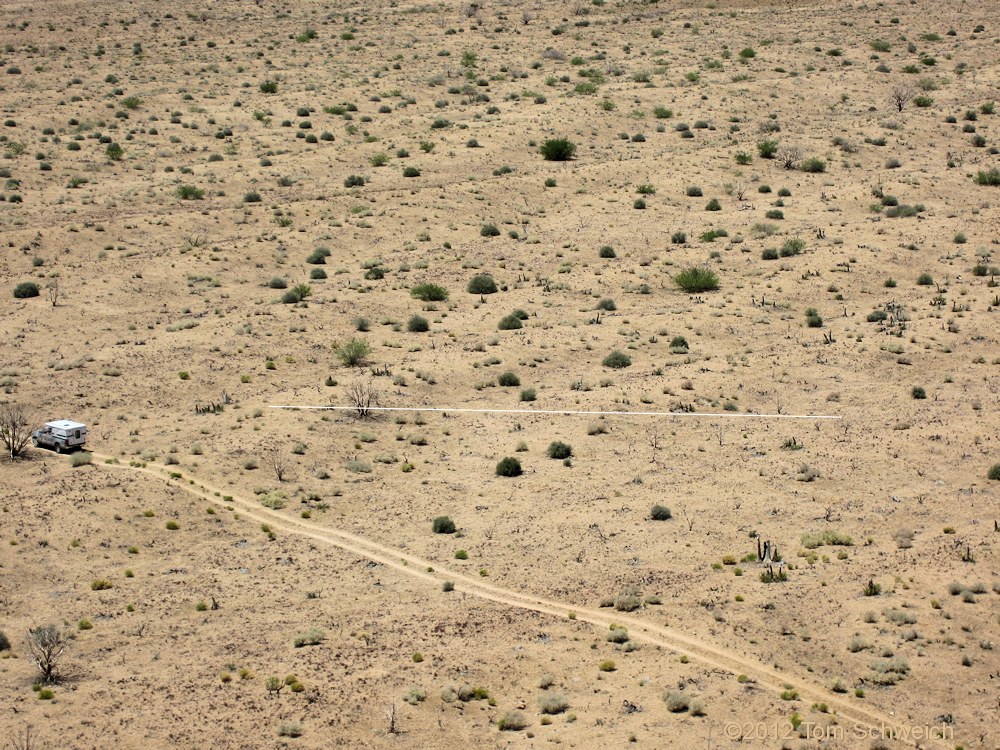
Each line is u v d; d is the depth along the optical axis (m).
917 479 47.94
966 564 40.41
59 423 50.31
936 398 57.19
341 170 104.06
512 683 33.44
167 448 50.41
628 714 31.67
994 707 32.22
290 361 62.66
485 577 39.94
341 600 38.25
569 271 80.06
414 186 98.62
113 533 42.31
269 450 50.34
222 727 31.08
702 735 30.55
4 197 91.88
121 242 83.25
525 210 94.44
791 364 62.16
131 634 35.94
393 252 84.19
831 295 73.88
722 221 90.88
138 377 59.69
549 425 54.47
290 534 43.19
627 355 63.81
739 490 47.12
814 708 32.00
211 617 37.00
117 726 31.08
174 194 94.69
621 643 35.59
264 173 101.75
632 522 44.22
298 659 34.44
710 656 34.81
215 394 57.81
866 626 36.50
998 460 49.41
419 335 67.44
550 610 37.66
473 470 49.44
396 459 50.50
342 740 30.59
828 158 107.62
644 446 51.88
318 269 79.00
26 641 35.34
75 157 103.94
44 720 31.27
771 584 39.16
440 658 34.56
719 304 72.50
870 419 54.66
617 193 98.38
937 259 80.19
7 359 62.38
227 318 69.25
